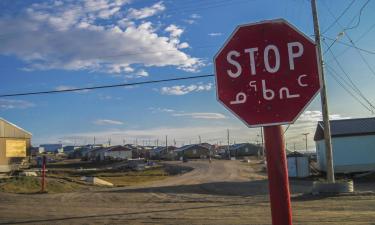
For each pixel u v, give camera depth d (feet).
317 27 80.18
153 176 201.77
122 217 55.21
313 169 153.79
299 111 13.55
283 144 13.60
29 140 173.78
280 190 13.30
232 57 13.98
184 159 385.29
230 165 280.51
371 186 101.30
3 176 135.85
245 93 13.85
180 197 79.36
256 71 13.83
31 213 60.44
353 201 65.67
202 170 228.63
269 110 13.67
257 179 141.28
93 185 124.88
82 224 50.49
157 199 76.33
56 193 92.73
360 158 131.23
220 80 14.05
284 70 13.67
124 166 285.43
